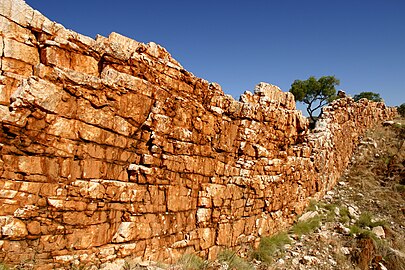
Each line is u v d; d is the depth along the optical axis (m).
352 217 11.89
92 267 5.19
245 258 8.41
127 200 5.90
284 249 9.23
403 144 17.42
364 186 14.67
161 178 6.59
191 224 7.32
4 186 4.47
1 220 4.38
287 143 10.92
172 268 6.05
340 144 16.17
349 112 17.89
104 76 5.77
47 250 4.80
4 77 4.71
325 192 14.10
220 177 8.19
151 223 6.33
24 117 4.62
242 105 8.94
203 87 7.84
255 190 9.05
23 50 5.00
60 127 5.03
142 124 6.29
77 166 5.25
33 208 4.69
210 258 7.56
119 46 6.12
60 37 5.32
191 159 7.30
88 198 5.31
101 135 5.59
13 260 4.47
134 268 5.58
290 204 10.98
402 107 27.97
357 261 9.01
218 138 8.20
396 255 9.19
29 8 5.06
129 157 6.05
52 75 4.98
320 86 28.44
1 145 4.46
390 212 12.41
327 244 9.77
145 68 6.44
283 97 11.05
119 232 5.73
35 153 4.77
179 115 7.04
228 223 8.20
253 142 9.16
